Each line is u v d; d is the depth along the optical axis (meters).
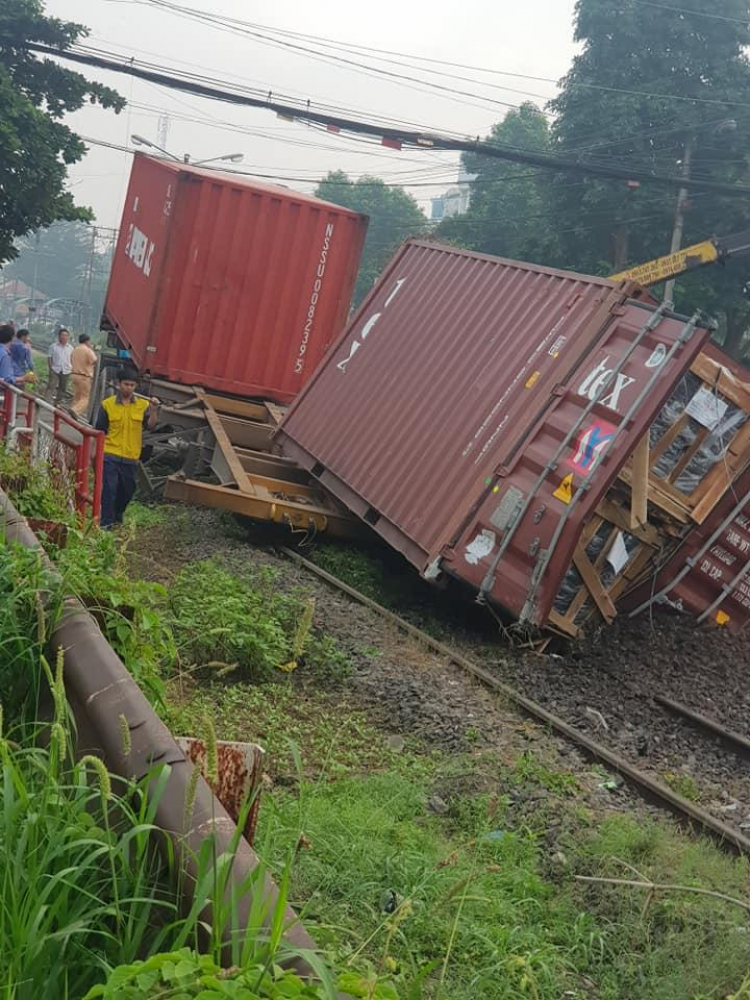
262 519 14.20
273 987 2.44
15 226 28.06
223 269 17.11
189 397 17.12
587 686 10.66
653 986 5.17
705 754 9.50
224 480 15.28
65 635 4.29
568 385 11.30
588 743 8.70
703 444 11.44
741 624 12.61
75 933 2.97
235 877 2.87
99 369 20.55
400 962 4.56
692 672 11.74
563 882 6.10
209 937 2.78
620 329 11.23
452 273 14.35
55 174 27.30
